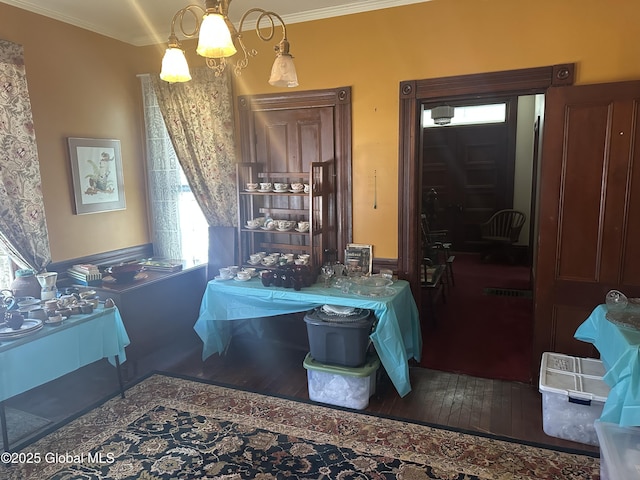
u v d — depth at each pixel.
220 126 3.82
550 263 2.93
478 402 2.93
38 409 2.94
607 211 2.75
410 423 2.69
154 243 4.34
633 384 1.98
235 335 4.00
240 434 2.60
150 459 2.38
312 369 2.93
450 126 7.39
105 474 2.27
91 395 3.12
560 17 2.82
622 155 2.68
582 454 2.37
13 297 2.77
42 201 3.23
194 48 3.82
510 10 2.92
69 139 3.47
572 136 2.77
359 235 3.54
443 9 3.08
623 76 2.75
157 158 4.16
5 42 2.96
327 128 3.53
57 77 3.38
